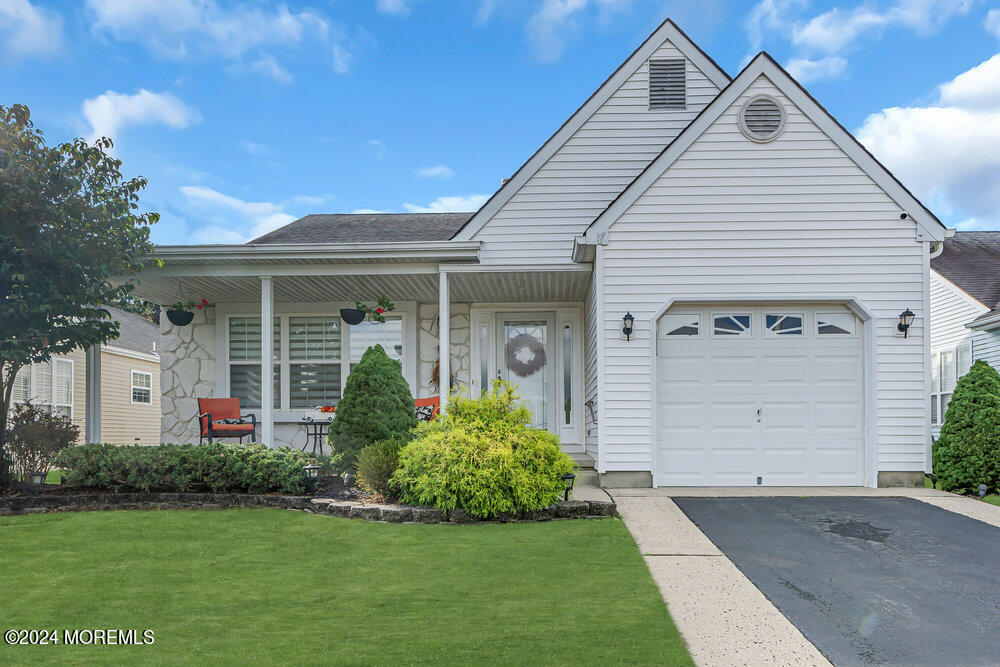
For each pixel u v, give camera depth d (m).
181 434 13.69
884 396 10.09
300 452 9.04
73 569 5.92
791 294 10.20
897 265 10.14
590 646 4.16
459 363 13.75
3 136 8.48
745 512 8.23
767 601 5.18
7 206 8.25
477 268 11.36
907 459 10.05
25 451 8.81
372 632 4.43
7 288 8.72
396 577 5.68
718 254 10.27
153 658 4.02
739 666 4.02
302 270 11.23
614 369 10.24
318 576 5.72
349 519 7.75
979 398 9.56
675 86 12.05
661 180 10.39
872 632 4.62
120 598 5.18
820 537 7.10
